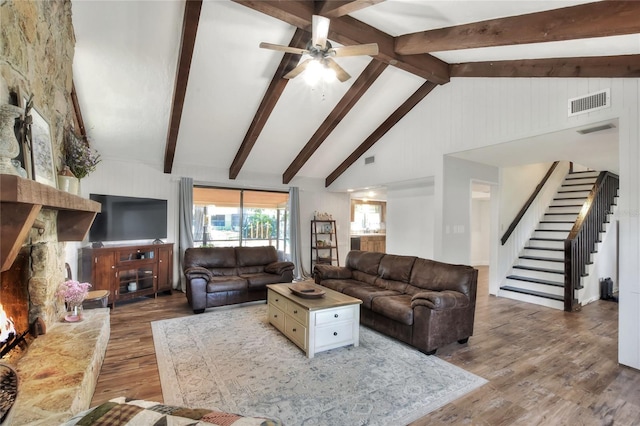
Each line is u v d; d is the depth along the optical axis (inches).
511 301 210.4
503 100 162.6
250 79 171.6
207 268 200.7
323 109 211.2
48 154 100.0
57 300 114.4
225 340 134.8
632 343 112.7
